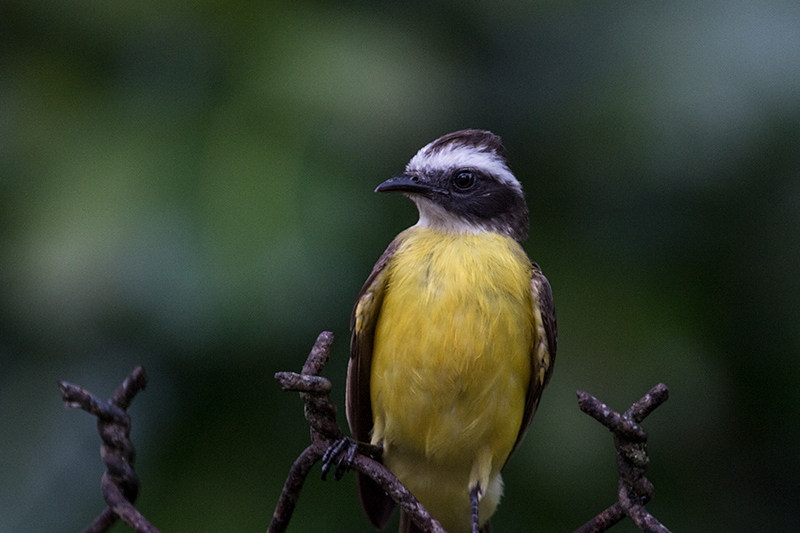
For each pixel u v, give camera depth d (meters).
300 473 5.07
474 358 7.50
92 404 4.14
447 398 7.61
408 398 7.66
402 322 7.61
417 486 8.19
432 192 8.26
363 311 7.76
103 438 4.19
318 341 4.95
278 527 5.26
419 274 7.69
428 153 8.43
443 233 8.16
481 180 8.38
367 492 8.10
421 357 7.54
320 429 4.93
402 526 8.32
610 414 4.62
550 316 7.85
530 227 8.75
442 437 7.78
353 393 8.07
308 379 4.71
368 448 7.52
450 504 8.30
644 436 4.64
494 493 8.18
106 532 4.23
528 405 8.02
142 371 4.31
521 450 8.47
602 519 4.83
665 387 4.76
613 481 8.16
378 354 7.82
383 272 7.81
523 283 7.82
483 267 7.70
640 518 4.67
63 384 4.07
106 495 4.16
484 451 7.90
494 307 7.58
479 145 8.46
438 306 7.54
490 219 8.38
